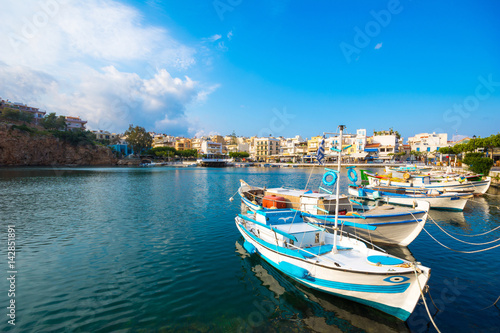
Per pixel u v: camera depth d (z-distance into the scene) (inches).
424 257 494.3
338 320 303.9
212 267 444.8
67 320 294.2
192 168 4057.6
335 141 4025.6
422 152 3580.2
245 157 5319.9
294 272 362.6
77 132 4151.1
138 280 394.6
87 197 1179.9
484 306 330.3
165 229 670.5
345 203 631.2
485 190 1179.3
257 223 490.9
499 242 577.6
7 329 275.7
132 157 4948.3
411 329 288.7
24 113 3693.4
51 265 444.5
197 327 287.7
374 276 300.0
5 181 1748.3
